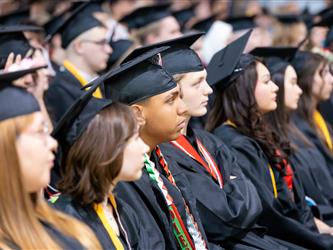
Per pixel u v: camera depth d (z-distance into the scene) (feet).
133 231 16.22
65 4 46.75
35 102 13.47
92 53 32.19
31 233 13.12
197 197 20.06
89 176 14.78
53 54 37.22
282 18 46.96
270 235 23.02
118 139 14.66
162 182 18.25
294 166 26.58
